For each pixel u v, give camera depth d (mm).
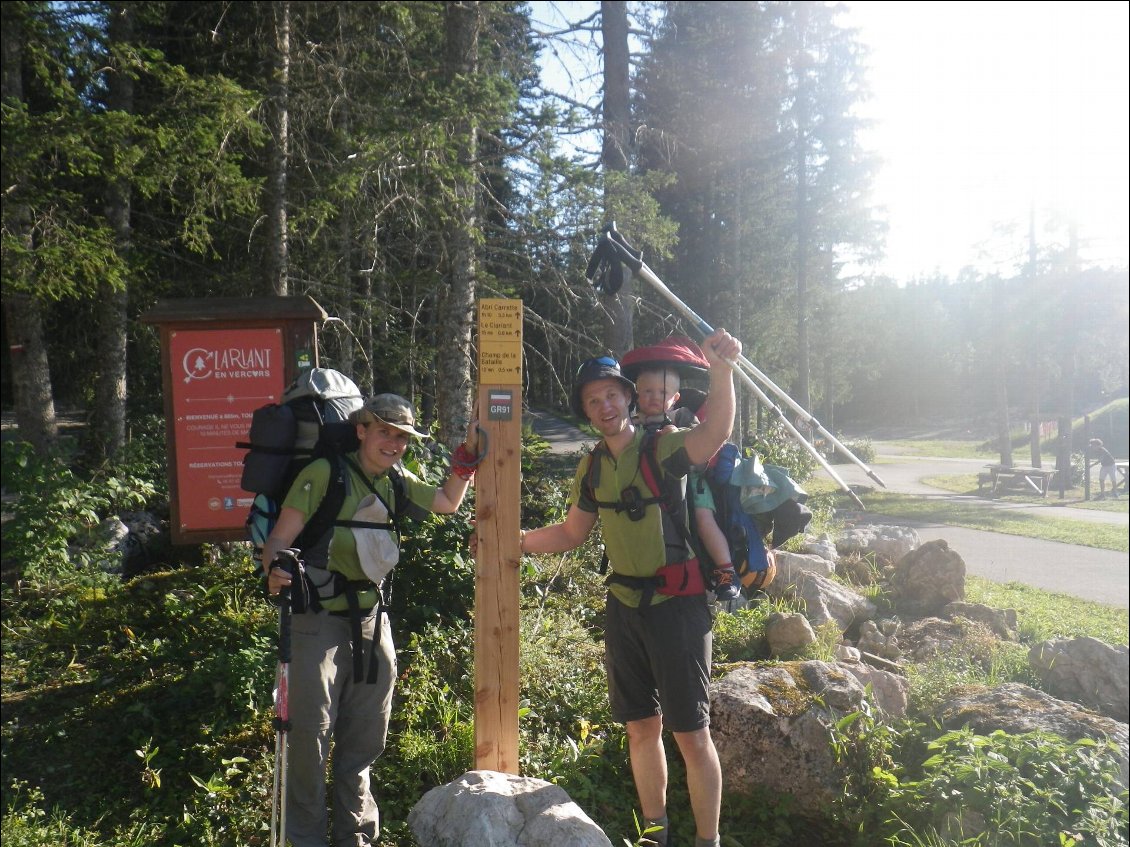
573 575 7137
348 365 11578
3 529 7387
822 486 22531
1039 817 3316
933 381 74938
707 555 3201
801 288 26719
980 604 7016
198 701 4906
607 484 3217
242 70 12039
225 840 3658
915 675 5035
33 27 9266
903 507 18422
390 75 11242
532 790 3377
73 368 14297
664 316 13930
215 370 5605
